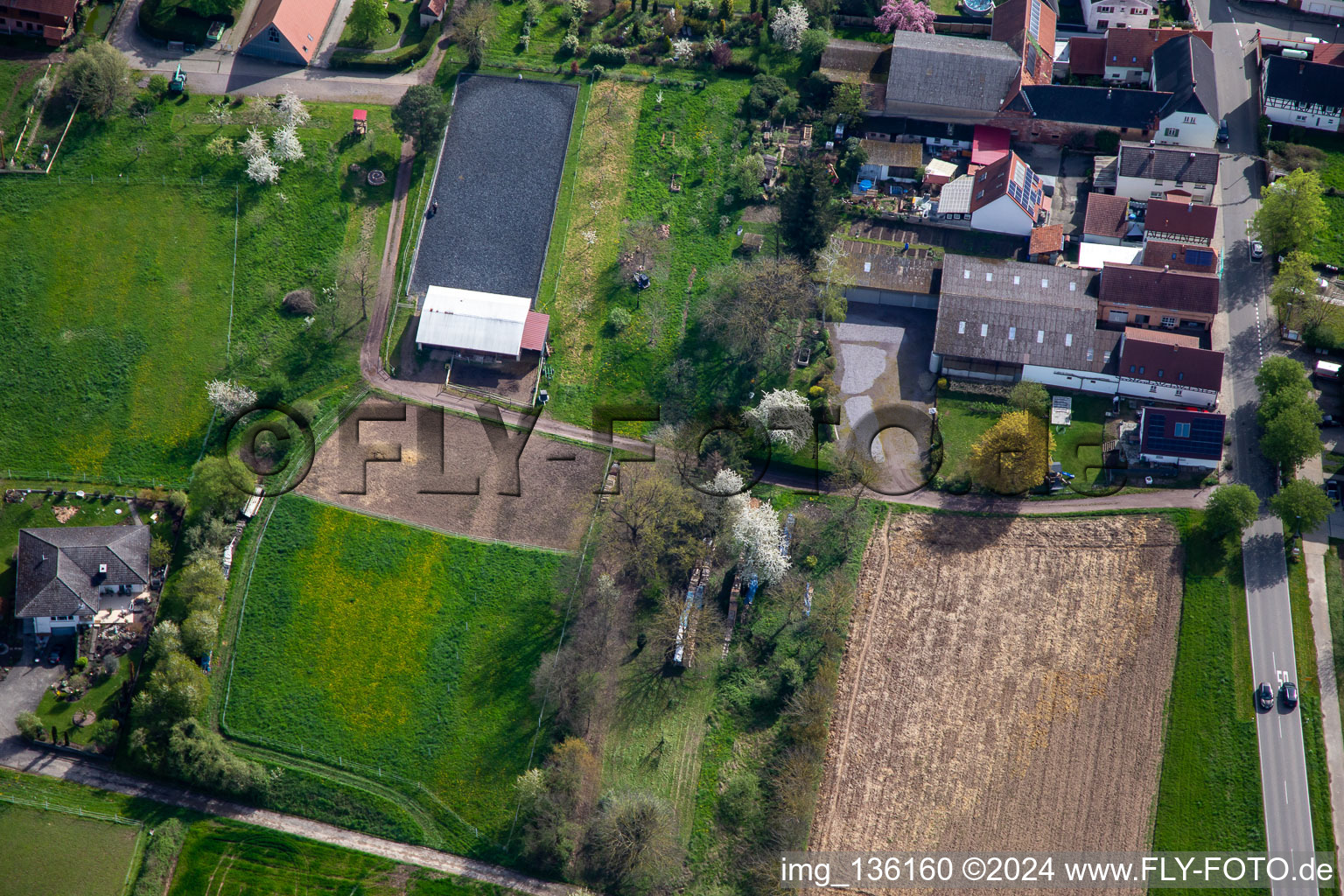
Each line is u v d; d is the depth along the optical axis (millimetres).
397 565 143000
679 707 138000
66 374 150250
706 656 140625
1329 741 136125
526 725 135375
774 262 161375
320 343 157250
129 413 149125
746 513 143375
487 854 130000
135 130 167125
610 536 146125
